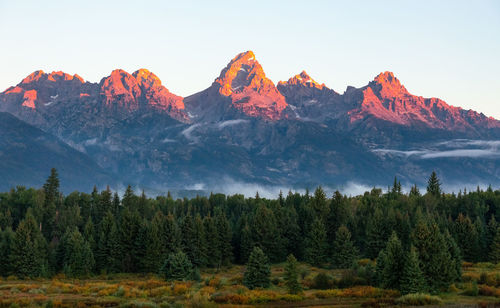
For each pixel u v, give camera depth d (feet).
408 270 277.85
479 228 475.31
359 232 526.57
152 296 283.18
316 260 459.32
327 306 249.55
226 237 487.20
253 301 261.03
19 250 396.98
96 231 483.51
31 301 257.55
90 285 321.73
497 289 277.23
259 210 513.45
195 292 277.23
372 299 263.70
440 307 239.91
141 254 438.40
